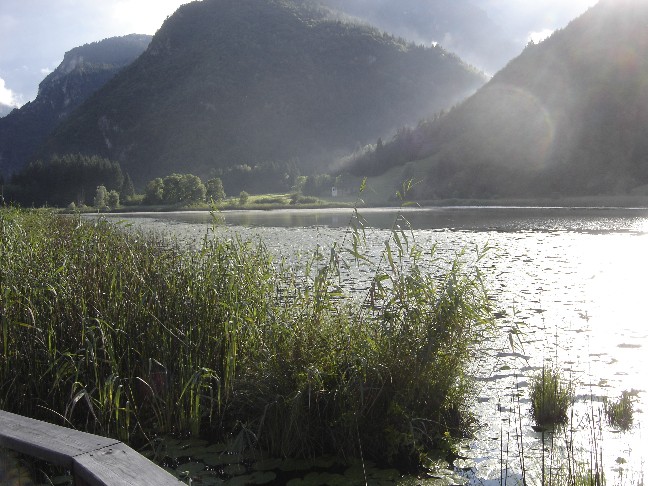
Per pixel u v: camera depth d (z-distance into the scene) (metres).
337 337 6.57
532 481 5.12
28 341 6.52
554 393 6.71
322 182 164.50
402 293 6.87
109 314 6.84
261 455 5.81
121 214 93.81
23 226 10.31
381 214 79.44
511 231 41.50
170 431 6.36
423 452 5.77
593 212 71.50
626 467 5.27
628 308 13.09
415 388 6.16
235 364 6.60
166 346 6.61
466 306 6.62
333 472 5.44
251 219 69.81
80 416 6.50
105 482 2.14
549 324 11.54
